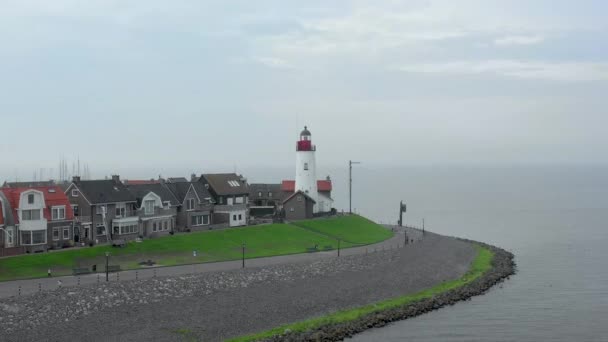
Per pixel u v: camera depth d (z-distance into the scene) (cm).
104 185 10200
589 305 7869
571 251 12575
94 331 6000
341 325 6669
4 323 5825
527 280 9438
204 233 10700
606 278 9594
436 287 8556
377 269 9125
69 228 9269
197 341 6028
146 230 10606
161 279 7375
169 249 9525
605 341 6469
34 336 5753
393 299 7831
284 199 14425
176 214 11369
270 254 10012
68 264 8212
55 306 6266
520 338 6531
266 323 6644
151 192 10731
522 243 13900
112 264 8475
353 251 10725
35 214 8712
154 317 6456
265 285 7794
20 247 8425
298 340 6150
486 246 12562
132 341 5897
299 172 14088
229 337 6178
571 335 6656
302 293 7662
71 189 9762
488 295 8400
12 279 7369
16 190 8900
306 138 14062
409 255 10319
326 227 12750
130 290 6900
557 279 9519
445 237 13825
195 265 8750
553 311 7569
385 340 6388
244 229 11388
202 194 12162
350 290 7988
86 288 6750
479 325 6962
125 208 10312
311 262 9112
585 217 19762
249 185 15475
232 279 7788
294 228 12112
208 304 6956
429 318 7225
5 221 8488
